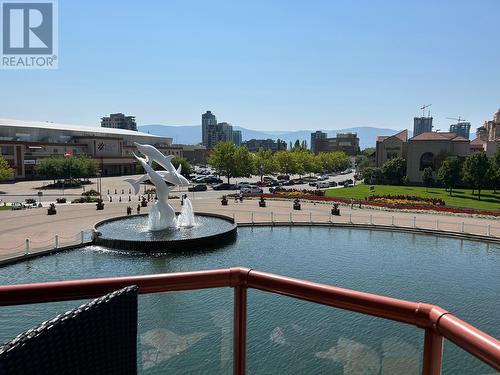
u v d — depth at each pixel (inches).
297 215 1253.1
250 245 872.3
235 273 93.8
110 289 84.8
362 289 592.1
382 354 86.8
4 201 1635.1
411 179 2711.6
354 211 1363.2
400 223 1114.7
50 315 85.3
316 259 756.6
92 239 843.4
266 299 95.7
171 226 957.8
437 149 2640.3
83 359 66.0
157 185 938.1
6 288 82.1
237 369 96.8
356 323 93.4
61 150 3112.7
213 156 2711.6
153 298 99.0
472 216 1262.3
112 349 70.6
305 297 85.7
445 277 646.5
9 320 92.8
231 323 98.3
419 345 77.0
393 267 703.1
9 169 2146.9
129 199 1653.5
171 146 4345.5
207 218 1140.5
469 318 485.7
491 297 554.6
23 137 3277.6
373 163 3750.0
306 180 3319.4
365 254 798.5
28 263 717.9
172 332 100.3
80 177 2527.1
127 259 748.0
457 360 70.7
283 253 802.2
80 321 66.4
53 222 1075.3
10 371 56.6
